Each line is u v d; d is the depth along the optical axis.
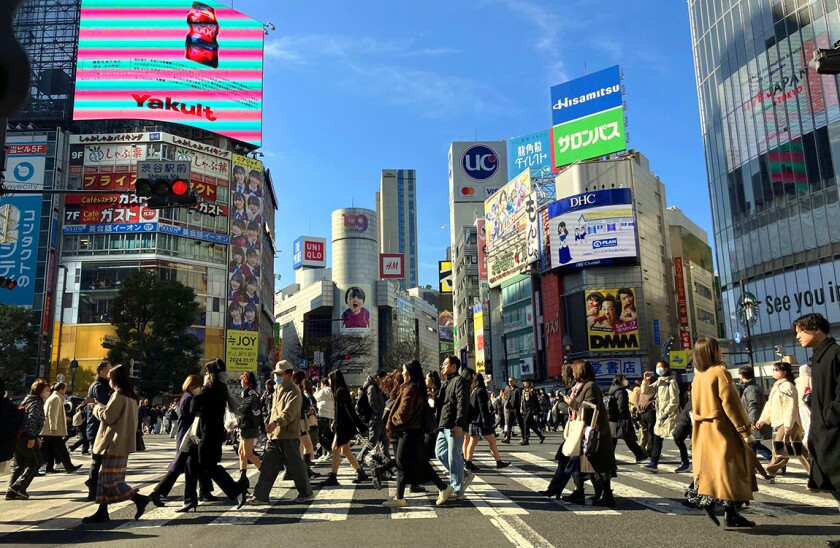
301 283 167.38
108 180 62.00
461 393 8.12
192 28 68.31
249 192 69.19
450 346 146.88
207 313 63.59
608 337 56.34
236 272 66.25
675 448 15.70
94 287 59.97
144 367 47.09
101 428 7.30
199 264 63.94
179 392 48.59
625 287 56.97
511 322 72.25
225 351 63.78
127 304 47.62
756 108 42.56
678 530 6.06
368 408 11.56
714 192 47.62
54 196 60.78
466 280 94.38
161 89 66.12
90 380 57.62
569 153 64.25
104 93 64.62
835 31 36.69
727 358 45.19
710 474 6.02
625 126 60.91
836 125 36.31
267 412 12.55
